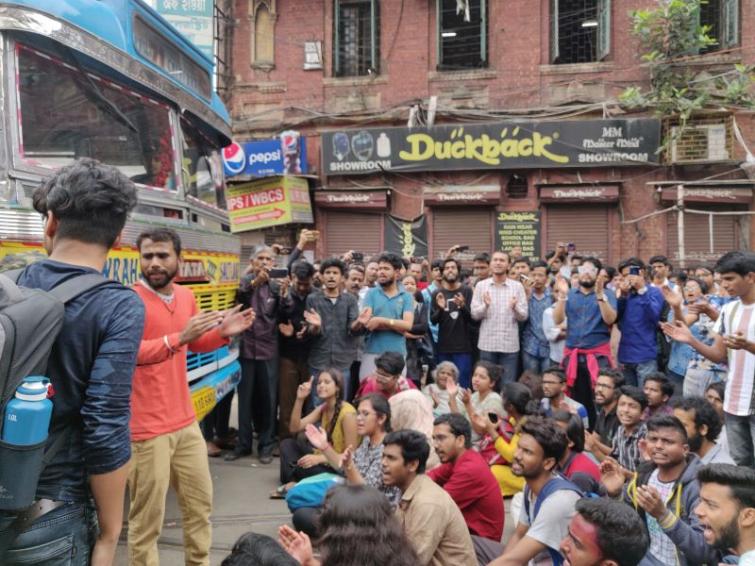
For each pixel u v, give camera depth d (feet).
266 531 15.58
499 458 17.93
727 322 15.61
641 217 43.62
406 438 10.60
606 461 12.22
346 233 47.80
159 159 16.14
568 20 45.70
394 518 6.88
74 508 6.52
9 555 6.11
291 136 46.34
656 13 41.22
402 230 46.80
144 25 15.56
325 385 17.16
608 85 44.55
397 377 17.70
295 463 17.42
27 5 11.62
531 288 25.27
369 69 47.96
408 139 45.78
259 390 21.12
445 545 10.45
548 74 45.47
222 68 49.03
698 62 42.65
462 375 24.82
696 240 42.98
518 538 11.34
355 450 15.60
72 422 6.51
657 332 23.09
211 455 21.43
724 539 8.23
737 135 41.34
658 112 42.09
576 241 44.80
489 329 24.48
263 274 20.12
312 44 48.14
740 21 42.19
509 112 45.57
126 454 6.54
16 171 11.28
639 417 15.01
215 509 16.96
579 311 22.80
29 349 5.86
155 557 11.11
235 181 46.88
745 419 15.34
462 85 46.57
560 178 44.83
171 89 16.75
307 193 47.47
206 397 16.72
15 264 10.57
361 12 48.16
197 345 11.62
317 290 21.13
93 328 6.44
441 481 13.15
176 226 16.01
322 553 6.67
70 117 12.84
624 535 7.63
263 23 48.96
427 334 25.40
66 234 6.81
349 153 46.68
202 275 17.70
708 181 41.96
